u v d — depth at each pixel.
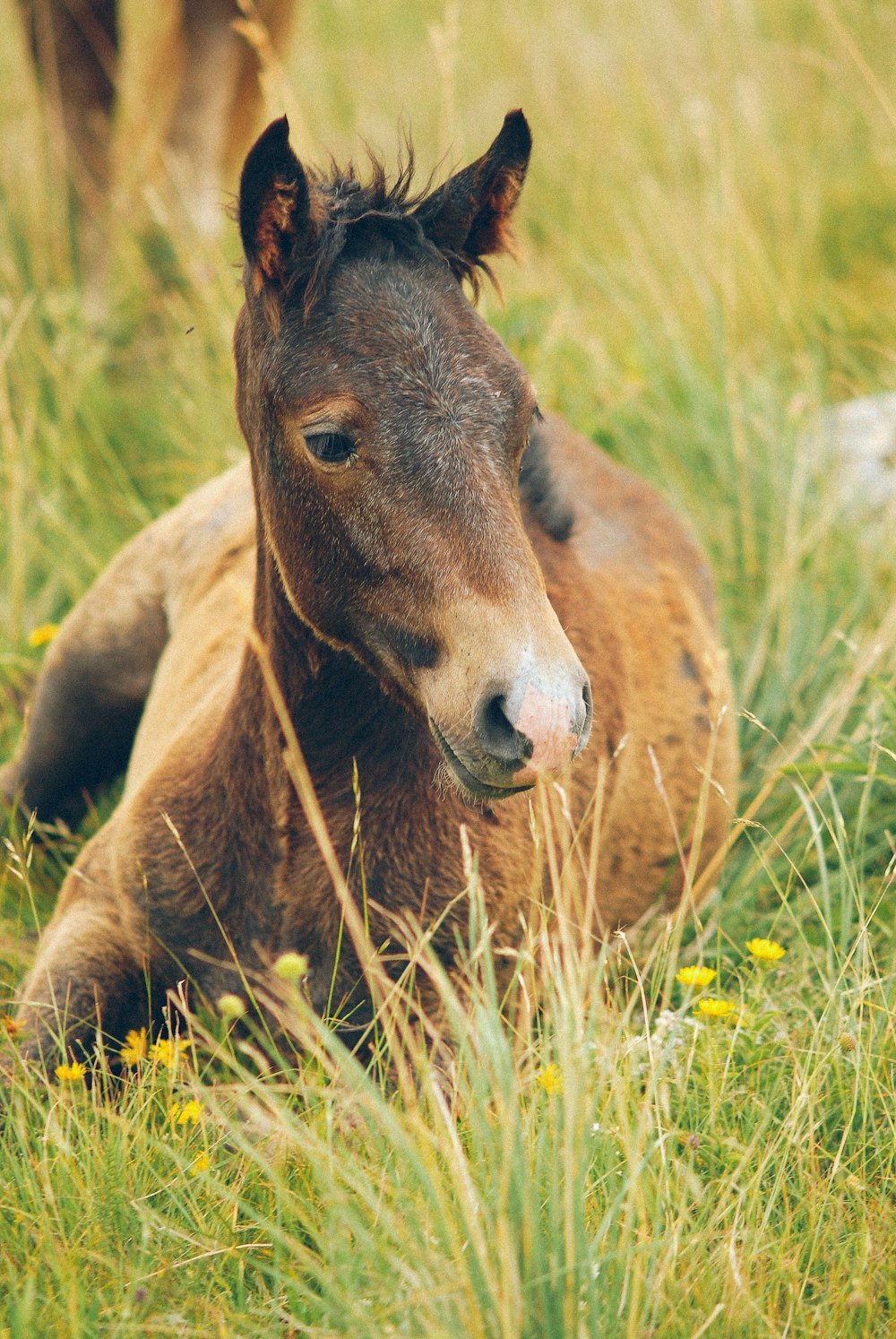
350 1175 4.00
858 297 11.54
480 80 14.66
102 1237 4.09
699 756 6.62
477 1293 3.60
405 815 4.89
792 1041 4.93
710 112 13.05
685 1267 4.03
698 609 7.11
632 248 10.38
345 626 4.55
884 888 5.56
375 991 4.76
